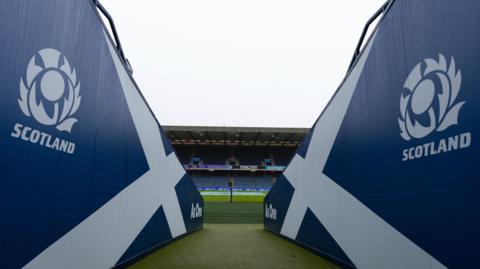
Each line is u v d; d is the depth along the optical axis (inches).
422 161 84.3
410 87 91.6
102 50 114.0
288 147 1412.4
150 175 177.9
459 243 69.0
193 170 1277.1
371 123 118.3
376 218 111.1
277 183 306.3
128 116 142.9
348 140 141.9
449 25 74.9
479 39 65.1
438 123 77.8
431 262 78.8
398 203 96.1
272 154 1374.3
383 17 111.7
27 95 72.2
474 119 65.5
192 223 321.4
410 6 93.1
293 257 175.0
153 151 183.9
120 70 133.2
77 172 95.5
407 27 94.4
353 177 134.1
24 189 71.5
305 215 208.4
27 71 72.1
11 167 67.4
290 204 252.7
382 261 105.5
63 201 87.8
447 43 75.4
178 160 253.1
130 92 146.3
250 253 188.1
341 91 154.5
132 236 148.3
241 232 343.3
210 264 153.7
